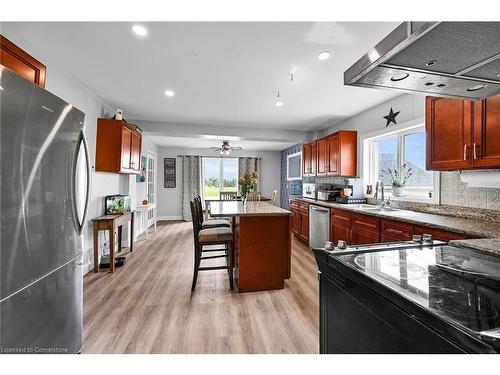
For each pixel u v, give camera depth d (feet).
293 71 8.60
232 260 9.11
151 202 21.91
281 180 26.76
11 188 3.65
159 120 15.19
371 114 12.82
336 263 3.39
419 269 3.13
